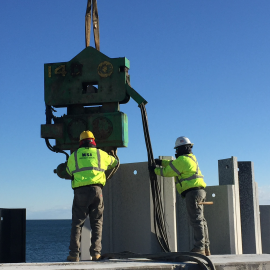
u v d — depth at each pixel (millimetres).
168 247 6848
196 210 6316
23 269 4613
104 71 7059
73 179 6086
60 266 4891
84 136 6215
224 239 7789
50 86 7238
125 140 6992
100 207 6000
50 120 7230
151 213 7152
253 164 8672
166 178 7297
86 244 6910
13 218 7180
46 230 160125
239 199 8523
